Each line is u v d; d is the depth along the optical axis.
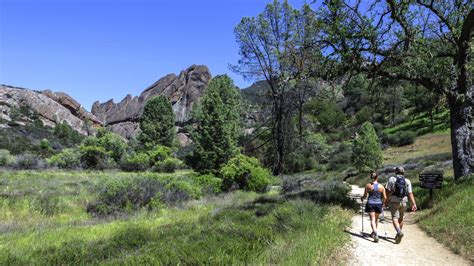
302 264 5.84
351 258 7.02
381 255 7.43
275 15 20.53
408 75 15.27
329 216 10.51
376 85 17.92
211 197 21.33
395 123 71.38
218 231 8.55
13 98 123.62
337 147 59.62
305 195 15.41
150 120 67.50
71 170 36.72
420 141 59.59
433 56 15.32
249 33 21.25
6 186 20.44
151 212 15.65
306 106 28.09
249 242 7.20
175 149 66.56
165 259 6.43
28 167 35.62
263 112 25.91
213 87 45.66
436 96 16.58
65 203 16.55
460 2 15.64
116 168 42.62
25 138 76.00
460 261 7.00
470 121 15.32
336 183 24.58
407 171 32.56
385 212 14.57
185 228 10.15
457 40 15.72
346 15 14.37
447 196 12.21
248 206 13.82
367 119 76.25
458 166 15.18
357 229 10.14
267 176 24.92
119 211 15.84
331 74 15.57
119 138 47.06
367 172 39.94
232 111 35.91
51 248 8.73
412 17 14.66
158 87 153.12
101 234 11.15
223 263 6.02
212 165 31.89
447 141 55.47
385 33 14.73
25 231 11.58
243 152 33.44
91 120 151.50
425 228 10.01
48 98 134.25
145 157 44.69
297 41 16.48
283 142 24.27
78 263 7.52
